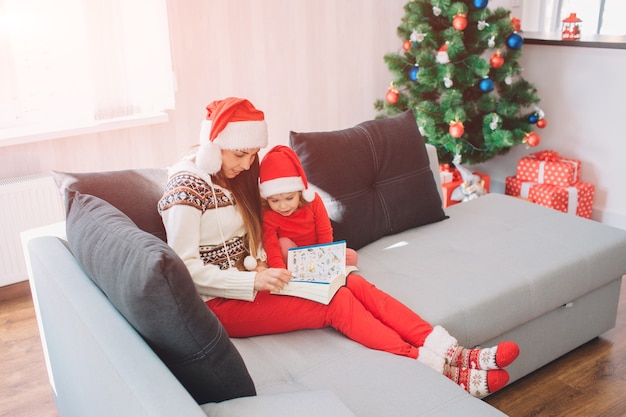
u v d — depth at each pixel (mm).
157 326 1244
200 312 1271
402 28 3721
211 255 1844
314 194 2053
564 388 2264
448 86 3533
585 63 3678
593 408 2145
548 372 2371
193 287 1262
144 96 3242
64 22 2963
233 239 1901
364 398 1496
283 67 3754
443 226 2578
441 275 2156
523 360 2236
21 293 3016
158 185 1968
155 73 3230
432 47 3648
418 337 1808
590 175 3811
